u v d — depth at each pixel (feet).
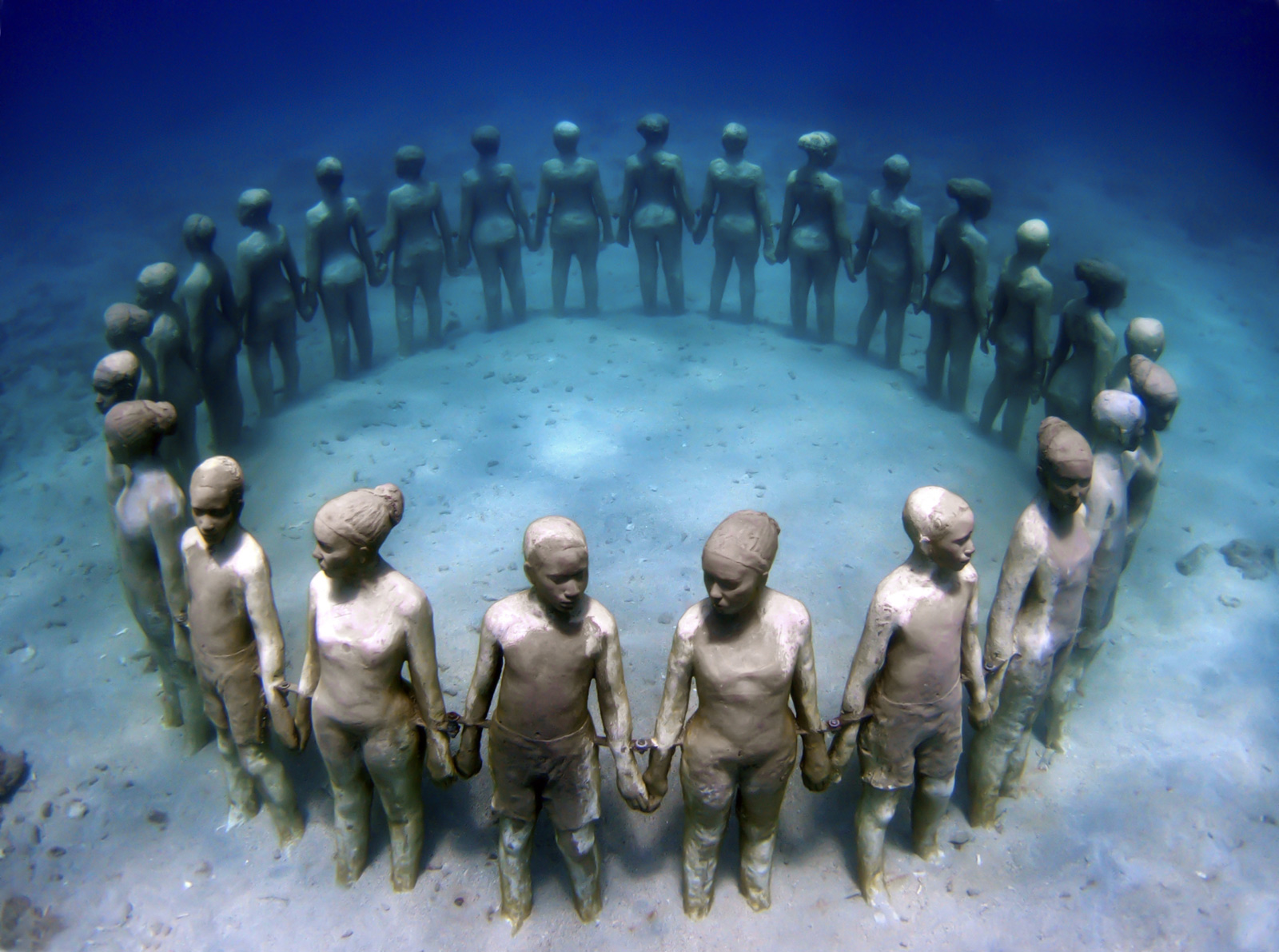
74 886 14.73
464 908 14.07
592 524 23.41
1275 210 50.49
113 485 16.48
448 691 17.81
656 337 33.78
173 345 22.88
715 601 11.16
